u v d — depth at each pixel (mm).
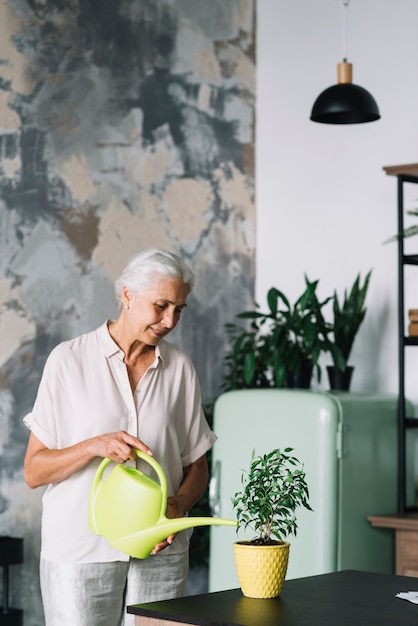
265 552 2562
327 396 4496
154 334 2977
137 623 2484
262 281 5887
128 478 2766
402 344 4773
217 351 5656
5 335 4645
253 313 5125
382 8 5414
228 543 4629
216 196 5711
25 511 4688
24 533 4676
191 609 2447
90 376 3006
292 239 5758
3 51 4684
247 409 4637
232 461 4660
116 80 5188
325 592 2660
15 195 4707
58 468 2889
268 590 2574
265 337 5246
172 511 2990
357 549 4559
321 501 4414
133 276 2941
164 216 5414
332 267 5566
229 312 5742
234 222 5812
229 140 5809
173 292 2930
